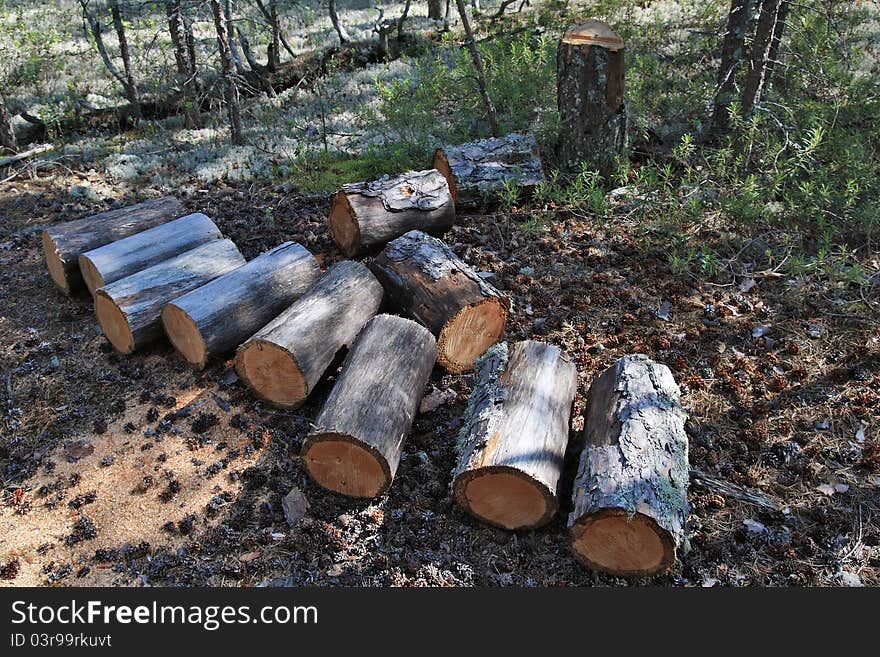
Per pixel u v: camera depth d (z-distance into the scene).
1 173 8.68
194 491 4.43
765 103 7.48
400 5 15.40
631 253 6.47
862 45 10.11
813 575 3.86
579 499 3.74
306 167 8.35
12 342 5.75
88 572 4.00
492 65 9.31
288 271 5.47
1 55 11.77
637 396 4.11
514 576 3.93
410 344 4.72
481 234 6.81
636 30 10.59
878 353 5.23
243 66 11.44
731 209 6.50
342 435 4.10
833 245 6.48
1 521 4.27
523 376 4.32
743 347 5.39
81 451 4.73
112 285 5.36
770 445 4.59
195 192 8.00
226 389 5.19
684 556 3.98
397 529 4.18
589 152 7.27
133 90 9.84
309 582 3.92
